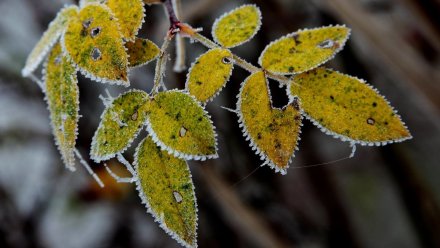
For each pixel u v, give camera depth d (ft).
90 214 1.93
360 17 1.35
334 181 2.14
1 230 1.76
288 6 1.61
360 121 0.68
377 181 2.35
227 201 1.68
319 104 0.69
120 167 1.61
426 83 1.43
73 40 0.70
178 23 0.72
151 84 1.57
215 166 1.67
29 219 1.82
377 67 1.69
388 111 0.68
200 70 0.69
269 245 1.76
